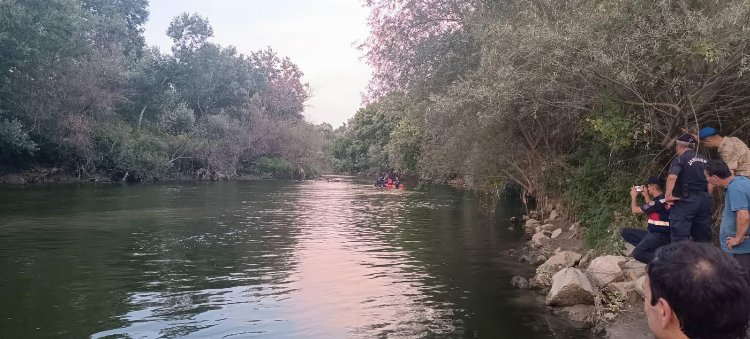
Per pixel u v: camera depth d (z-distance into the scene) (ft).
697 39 28.50
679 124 32.99
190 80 198.39
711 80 30.27
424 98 61.00
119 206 78.18
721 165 19.65
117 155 144.56
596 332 23.41
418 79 60.18
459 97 43.88
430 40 60.03
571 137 50.24
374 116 208.95
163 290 30.66
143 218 64.49
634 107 34.14
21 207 74.43
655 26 30.81
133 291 30.35
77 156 140.77
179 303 28.04
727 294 6.09
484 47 43.27
